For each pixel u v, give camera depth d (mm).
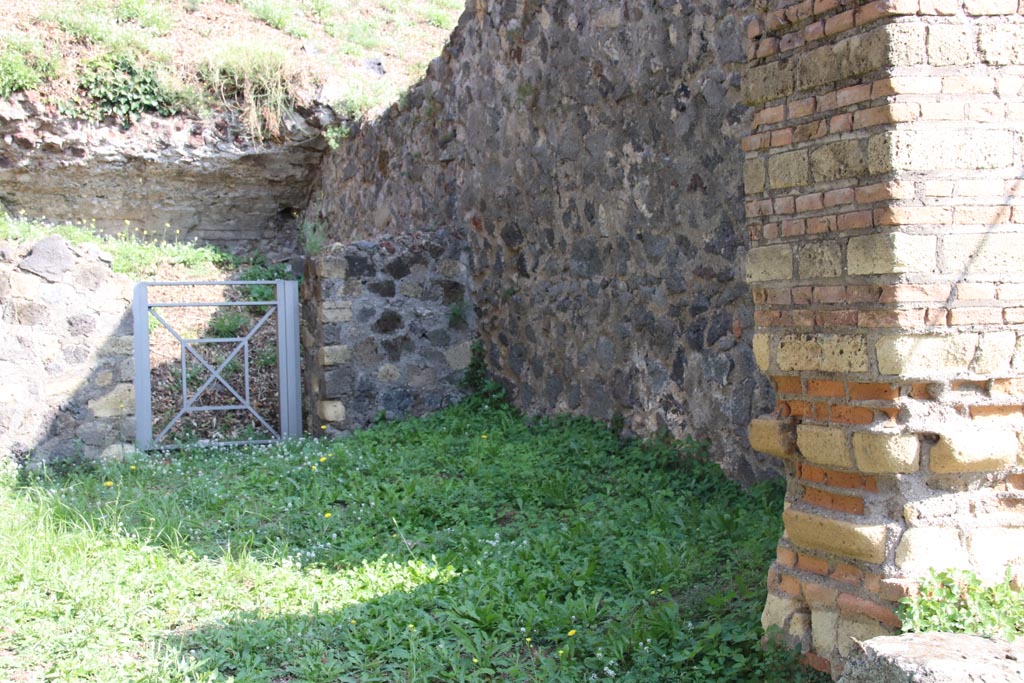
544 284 8398
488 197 9195
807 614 3654
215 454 8219
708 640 3797
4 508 6023
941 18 3232
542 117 8219
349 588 4742
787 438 3703
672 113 6664
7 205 12836
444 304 9500
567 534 5305
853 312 3385
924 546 3334
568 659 3861
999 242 3285
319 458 7438
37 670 3762
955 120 3238
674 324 6789
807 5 3518
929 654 2748
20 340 7676
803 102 3553
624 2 7066
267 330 11344
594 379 7754
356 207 12336
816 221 3512
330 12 15922
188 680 3668
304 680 3734
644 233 7047
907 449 3301
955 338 3273
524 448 7344
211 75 12844
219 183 13547
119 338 8016
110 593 4496
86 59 12328
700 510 5641
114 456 7926
